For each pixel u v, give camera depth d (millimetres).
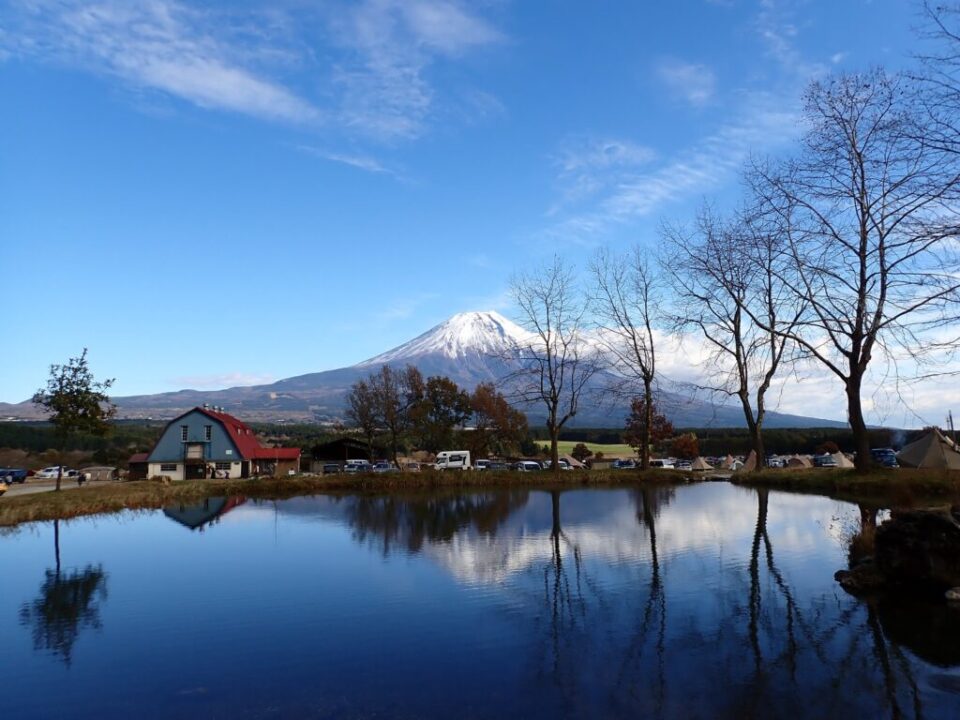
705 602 13320
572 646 11055
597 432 136375
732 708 8625
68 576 17625
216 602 14461
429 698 9141
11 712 9008
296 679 9945
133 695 9500
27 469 88938
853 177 24859
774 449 98812
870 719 8258
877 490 27453
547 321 50656
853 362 28984
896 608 12492
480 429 89938
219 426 82312
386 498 37625
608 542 20391
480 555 18875
